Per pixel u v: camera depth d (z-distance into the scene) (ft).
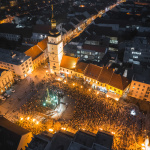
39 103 278.26
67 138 181.57
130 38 520.42
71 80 338.13
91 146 169.48
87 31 492.13
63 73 351.25
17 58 335.67
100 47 389.80
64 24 580.71
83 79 334.65
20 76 334.65
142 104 279.49
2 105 273.54
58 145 174.29
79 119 244.01
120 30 563.48
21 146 182.70
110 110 260.62
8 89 311.06
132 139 216.33
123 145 208.13
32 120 243.81
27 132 191.21
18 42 489.67
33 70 371.15
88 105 270.26
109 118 245.24
